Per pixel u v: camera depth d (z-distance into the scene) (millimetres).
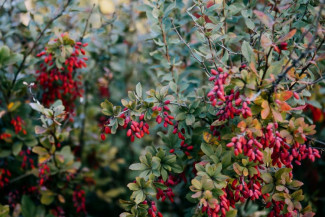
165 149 2277
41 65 2727
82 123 3463
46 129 2406
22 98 3211
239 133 1891
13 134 2822
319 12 1672
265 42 1771
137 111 2020
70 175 3068
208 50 2262
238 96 1751
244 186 1874
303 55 1655
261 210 3027
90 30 3033
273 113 1729
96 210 3713
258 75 1698
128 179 3744
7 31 3014
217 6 2129
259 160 1762
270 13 2195
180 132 2164
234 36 2256
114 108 2020
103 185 3809
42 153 2672
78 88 3150
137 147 3902
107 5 3480
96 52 3383
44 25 2900
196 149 2324
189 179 2793
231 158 2057
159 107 2062
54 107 2342
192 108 2139
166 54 2555
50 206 3254
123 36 3533
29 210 2975
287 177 1965
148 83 3762
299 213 1949
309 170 3510
